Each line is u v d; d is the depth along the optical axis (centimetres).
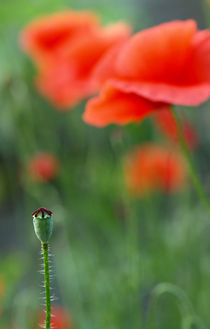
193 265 130
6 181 216
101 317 127
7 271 127
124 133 123
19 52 142
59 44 116
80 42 100
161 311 129
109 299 131
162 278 131
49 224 68
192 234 132
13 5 130
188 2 248
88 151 177
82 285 137
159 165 138
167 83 84
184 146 85
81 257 138
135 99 85
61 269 149
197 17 241
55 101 133
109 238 141
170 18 245
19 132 136
